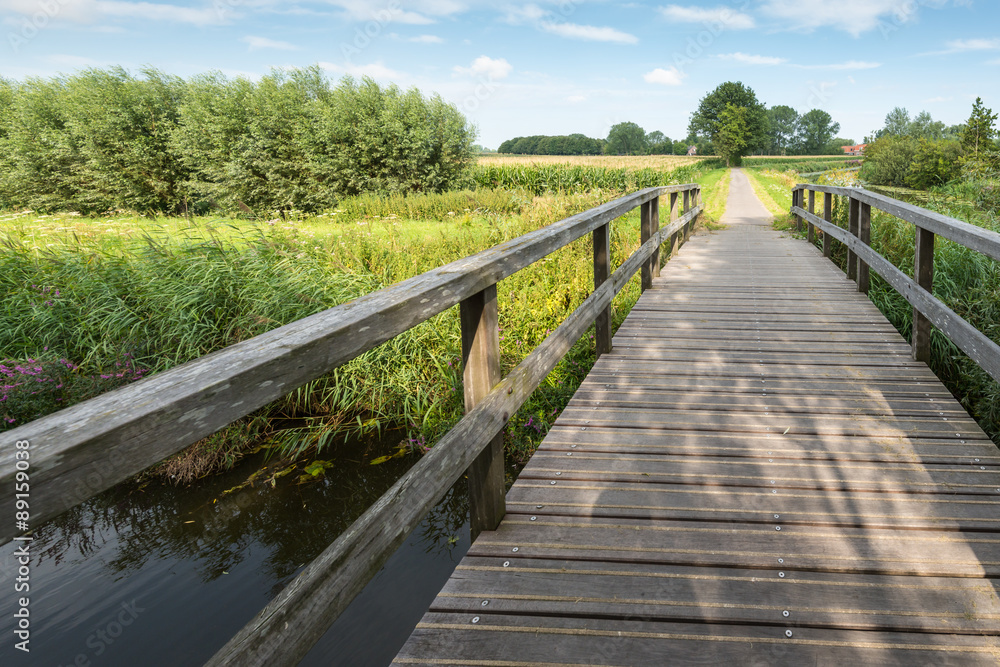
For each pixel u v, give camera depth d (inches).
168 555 132.6
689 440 115.6
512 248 91.6
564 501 95.3
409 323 60.0
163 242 282.7
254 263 246.2
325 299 230.4
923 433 113.9
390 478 162.7
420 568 118.3
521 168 976.9
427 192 895.1
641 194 214.2
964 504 90.0
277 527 142.4
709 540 83.7
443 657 64.1
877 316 202.4
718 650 64.0
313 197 870.4
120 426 30.2
